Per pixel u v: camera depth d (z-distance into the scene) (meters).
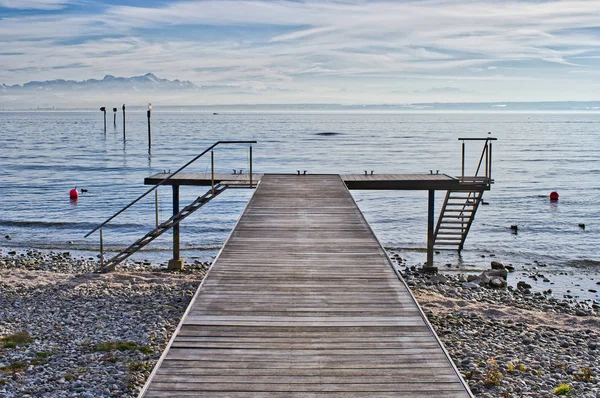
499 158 65.00
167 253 23.00
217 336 7.01
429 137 105.19
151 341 11.00
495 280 18.09
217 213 32.59
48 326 11.91
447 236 26.50
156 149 74.31
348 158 63.09
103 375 9.27
